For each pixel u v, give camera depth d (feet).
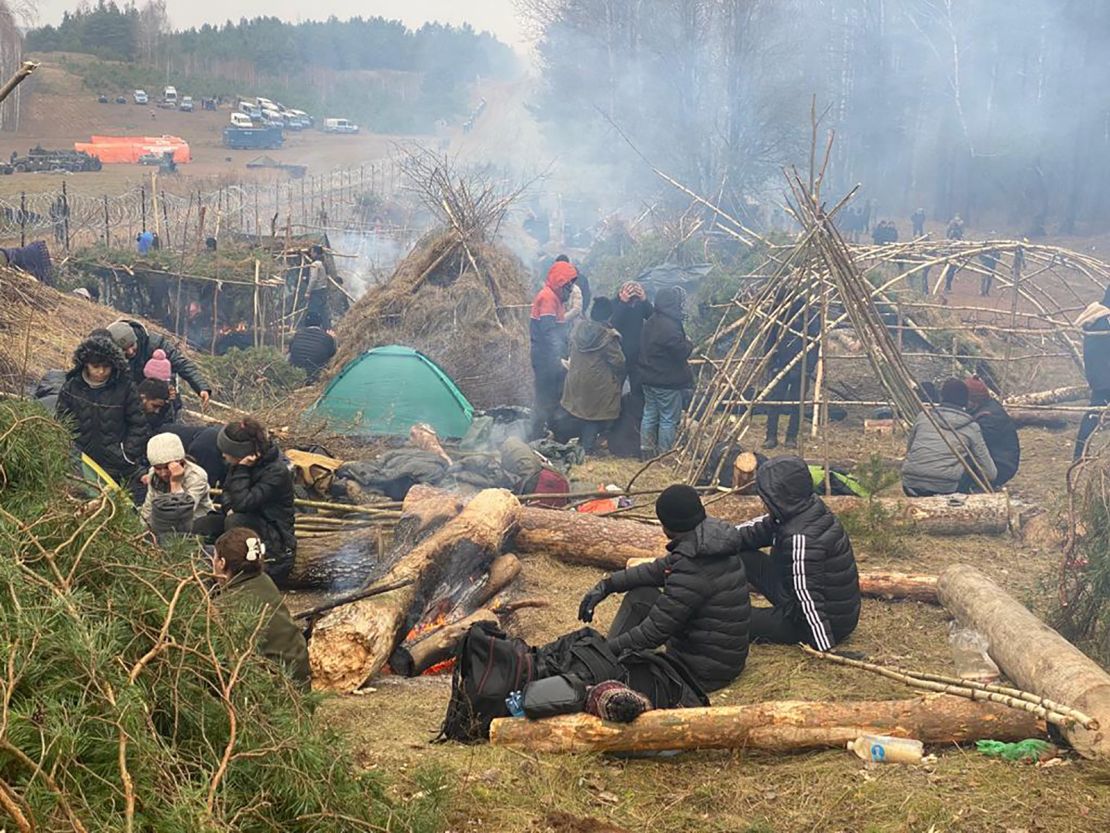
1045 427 44.27
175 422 32.53
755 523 22.82
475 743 17.62
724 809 15.85
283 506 24.13
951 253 58.34
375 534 26.81
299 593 25.99
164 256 63.72
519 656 17.98
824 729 17.33
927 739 17.37
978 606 21.74
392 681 21.21
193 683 12.80
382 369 38.99
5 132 303.89
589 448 40.34
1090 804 15.44
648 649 19.60
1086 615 22.03
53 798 9.89
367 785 13.39
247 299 61.93
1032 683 18.53
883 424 43.47
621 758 17.46
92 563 13.44
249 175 218.18
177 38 509.35
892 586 25.03
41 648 11.23
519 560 27.61
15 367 38.50
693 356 46.70
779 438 42.39
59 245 91.86
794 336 39.99
